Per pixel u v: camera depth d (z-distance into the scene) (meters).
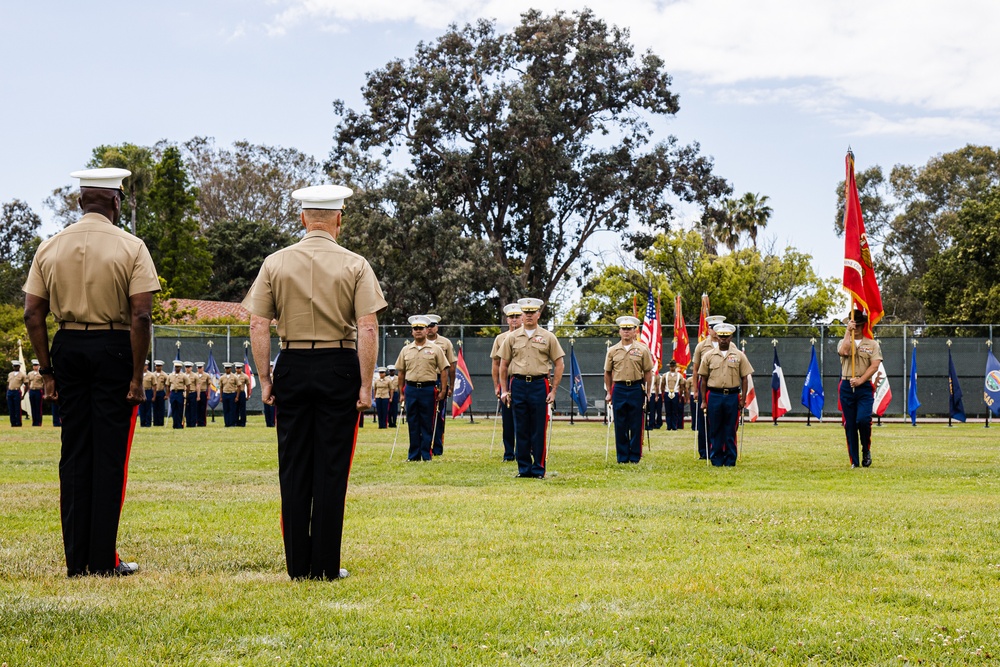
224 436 25.77
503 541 8.63
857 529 9.38
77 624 5.71
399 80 53.53
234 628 5.71
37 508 10.69
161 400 33.75
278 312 7.21
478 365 41.19
